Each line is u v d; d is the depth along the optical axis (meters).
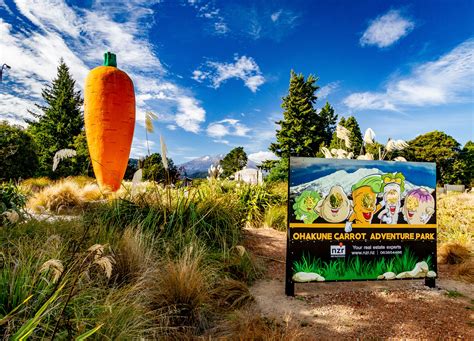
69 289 2.34
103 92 9.85
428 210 4.34
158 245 4.52
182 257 4.12
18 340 1.75
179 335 2.73
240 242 5.58
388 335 2.86
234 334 2.77
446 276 4.70
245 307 3.41
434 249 4.31
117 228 4.61
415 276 4.23
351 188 4.13
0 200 4.63
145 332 2.58
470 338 2.82
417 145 52.50
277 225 7.73
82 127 34.47
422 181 4.35
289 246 3.89
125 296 2.77
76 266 2.48
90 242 3.61
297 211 3.94
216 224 5.35
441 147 49.31
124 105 10.11
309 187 4.00
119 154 10.02
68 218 5.38
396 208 4.25
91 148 9.91
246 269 4.36
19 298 2.27
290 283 3.84
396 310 3.42
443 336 2.85
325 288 4.10
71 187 8.85
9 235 3.74
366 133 5.82
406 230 4.26
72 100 35.00
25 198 5.45
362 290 4.03
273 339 2.58
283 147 38.38
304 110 38.28
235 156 47.41
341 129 6.27
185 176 7.35
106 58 10.69
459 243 5.87
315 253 3.96
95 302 2.54
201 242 4.77
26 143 16.27
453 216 8.57
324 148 6.96
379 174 4.22
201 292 3.22
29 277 2.48
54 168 2.66
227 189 8.66
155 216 5.15
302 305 3.52
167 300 3.04
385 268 4.18
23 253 3.04
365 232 4.14
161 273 3.52
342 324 3.06
